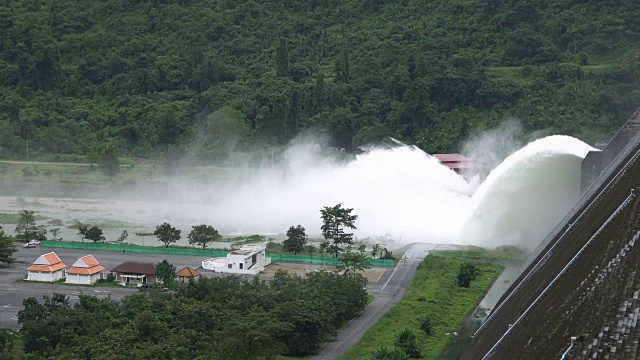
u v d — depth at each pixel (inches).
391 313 7401.6
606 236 3198.8
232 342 5659.5
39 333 6200.8
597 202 4266.7
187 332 6102.4
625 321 2608.3
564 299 3117.6
